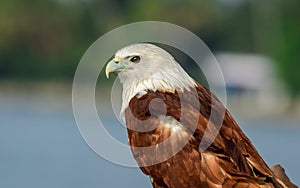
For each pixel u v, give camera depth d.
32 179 37.41
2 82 95.06
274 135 58.22
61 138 54.78
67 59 94.31
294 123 76.62
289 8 84.00
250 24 94.38
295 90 81.75
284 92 82.31
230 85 86.62
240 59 90.81
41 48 95.19
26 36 95.88
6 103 84.38
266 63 88.62
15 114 74.38
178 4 88.00
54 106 82.38
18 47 95.81
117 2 91.62
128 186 32.56
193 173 12.21
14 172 39.72
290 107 81.31
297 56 81.69
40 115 73.62
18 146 50.78
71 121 67.50
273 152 42.81
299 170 34.91
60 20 94.50
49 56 95.00
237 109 82.31
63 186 35.28
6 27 95.19
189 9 88.75
